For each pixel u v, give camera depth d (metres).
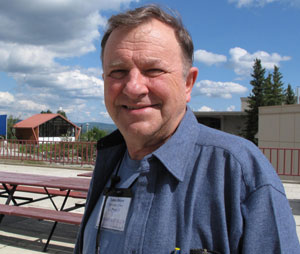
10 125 38.75
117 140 1.41
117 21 1.06
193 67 1.19
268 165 0.94
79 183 4.40
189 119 1.09
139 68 1.04
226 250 0.89
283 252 0.83
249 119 32.62
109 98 1.13
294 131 13.95
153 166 1.03
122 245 1.06
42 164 10.53
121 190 1.19
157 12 1.06
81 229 1.38
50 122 39.19
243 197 0.91
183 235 0.92
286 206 0.90
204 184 0.94
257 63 39.00
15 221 4.80
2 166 10.20
